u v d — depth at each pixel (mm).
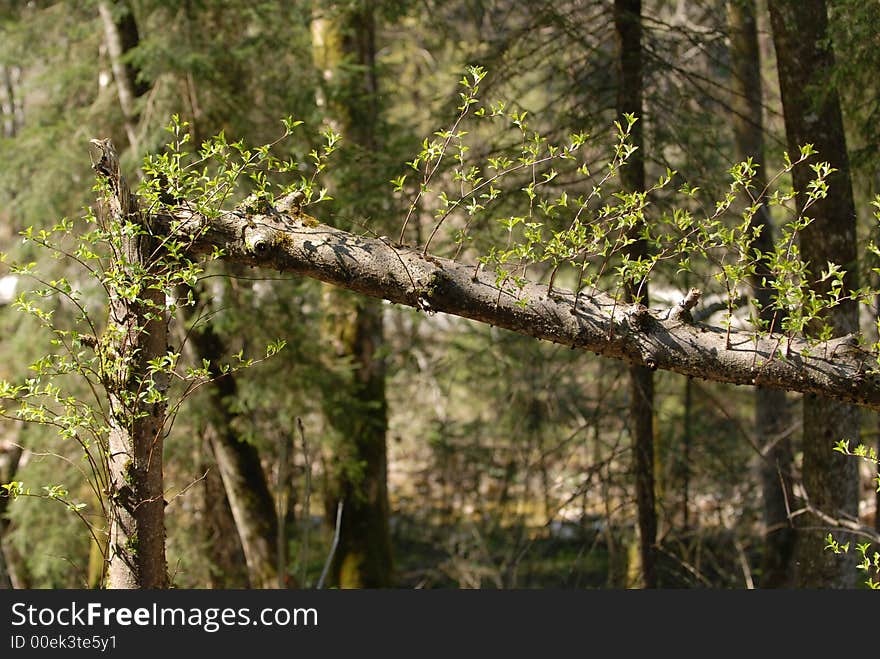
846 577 7594
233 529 11383
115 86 10992
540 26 8250
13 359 10953
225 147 4074
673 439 12820
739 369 3961
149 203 4188
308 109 10430
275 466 13508
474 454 14164
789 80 6848
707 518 12742
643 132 8086
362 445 12758
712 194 8117
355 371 12609
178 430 10953
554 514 9930
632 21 8078
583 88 8430
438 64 14773
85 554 11703
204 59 9742
